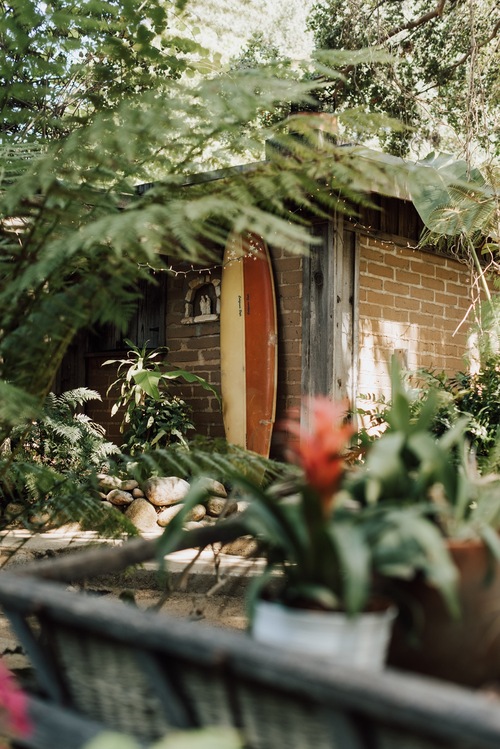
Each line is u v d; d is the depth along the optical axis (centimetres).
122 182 219
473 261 799
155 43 556
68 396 692
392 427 133
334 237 668
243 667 89
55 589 112
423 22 1020
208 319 766
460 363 810
